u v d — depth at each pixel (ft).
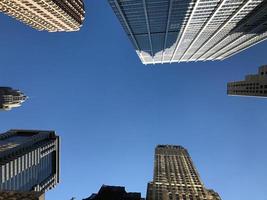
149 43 620.08
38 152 552.00
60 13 489.67
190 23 482.69
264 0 362.12
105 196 391.86
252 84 427.74
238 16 432.25
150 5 397.39
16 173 456.86
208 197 424.87
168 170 585.63
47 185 599.16
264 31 520.42
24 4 429.79
